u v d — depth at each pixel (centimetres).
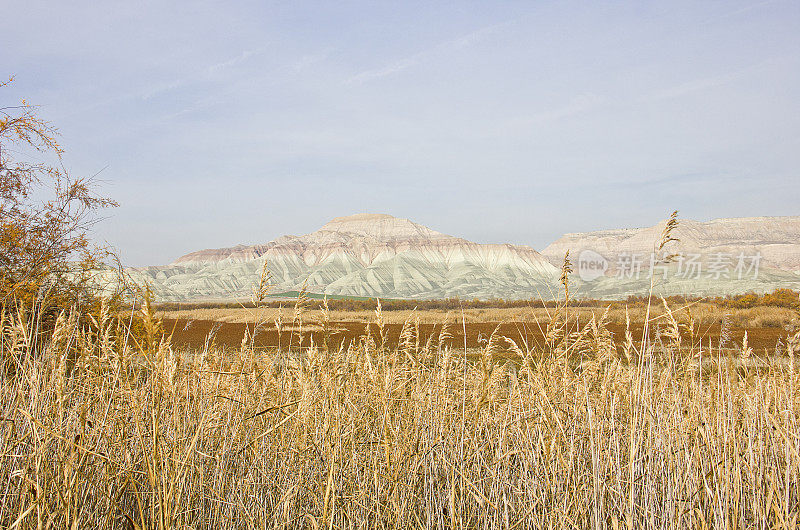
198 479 386
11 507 338
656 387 436
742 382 511
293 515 392
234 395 455
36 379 354
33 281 811
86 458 338
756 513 358
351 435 405
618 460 377
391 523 369
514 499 424
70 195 1153
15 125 1184
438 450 450
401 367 470
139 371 322
